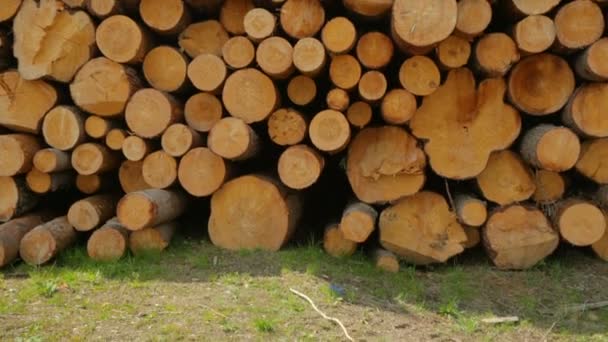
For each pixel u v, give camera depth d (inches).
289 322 131.8
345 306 141.5
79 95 169.2
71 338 123.6
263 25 157.8
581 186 177.2
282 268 159.9
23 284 153.2
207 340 123.6
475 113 163.3
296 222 180.5
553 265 171.0
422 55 155.0
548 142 156.2
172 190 179.5
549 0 151.3
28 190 178.4
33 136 178.1
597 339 134.3
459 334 133.7
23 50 170.2
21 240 167.3
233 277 155.2
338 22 152.1
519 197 168.1
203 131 172.2
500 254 166.1
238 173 182.1
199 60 165.5
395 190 166.4
